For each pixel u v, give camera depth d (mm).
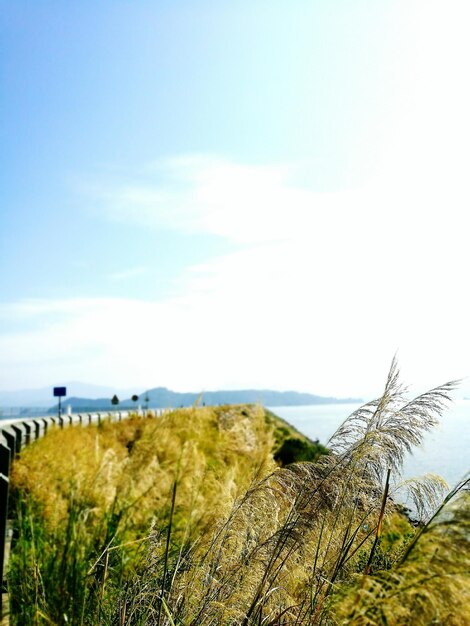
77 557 4926
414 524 3469
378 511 3680
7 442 10953
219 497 4973
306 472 3756
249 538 3896
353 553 3584
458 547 2402
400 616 2316
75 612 4293
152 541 4387
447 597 2279
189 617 3639
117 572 4621
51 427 15953
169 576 4059
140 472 5406
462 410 3908
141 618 3824
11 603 4570
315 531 3701
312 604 3383
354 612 2496
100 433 7453
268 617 3496
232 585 3650
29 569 4758
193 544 4109
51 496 6805
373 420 3844
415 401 3740
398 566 2572
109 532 4898
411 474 3531
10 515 7156
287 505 3848
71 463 7941
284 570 3627
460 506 2576
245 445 5832
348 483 3650
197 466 5363
